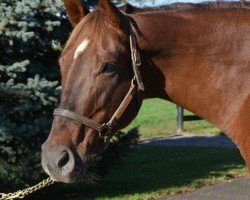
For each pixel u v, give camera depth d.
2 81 5.25
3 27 4.91
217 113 2.72
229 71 2.69
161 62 2.69
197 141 11.38
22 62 5.03
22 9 4.94
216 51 2.69
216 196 6.02
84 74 2.42
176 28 2.70
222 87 2.69
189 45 2.70
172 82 2.72
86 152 2.44
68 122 2.41
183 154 9.32
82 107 2.42
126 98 2.52
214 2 2.82
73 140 2.41
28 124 5.06
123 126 2.57
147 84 2.73
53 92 5.04
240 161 8.40
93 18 2.50
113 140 5.96
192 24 2.72
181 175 7.24
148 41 2.65
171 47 2.69
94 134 2.47
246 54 2.68
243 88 2.66
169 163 8.32
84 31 2.47
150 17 2.70
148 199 5.85
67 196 5.99
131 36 2.56
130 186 6.52
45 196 5.95
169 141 11.48
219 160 8.54
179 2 2.83
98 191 6.24
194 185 6.55
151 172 7.53
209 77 2.71
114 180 6.91
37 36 5.26
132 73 2.56
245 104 2.64
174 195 6.07
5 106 5.09
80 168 2.41
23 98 5.00
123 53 2.50
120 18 2.49
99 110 2.45
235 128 2.67
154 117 16.20
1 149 5.09
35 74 5.38
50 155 2.37
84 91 2.42
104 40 2.45
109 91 2.46
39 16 5.41
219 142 11.12
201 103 2.74
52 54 5.82
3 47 5.27
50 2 5.18
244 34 2.70
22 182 5.07
